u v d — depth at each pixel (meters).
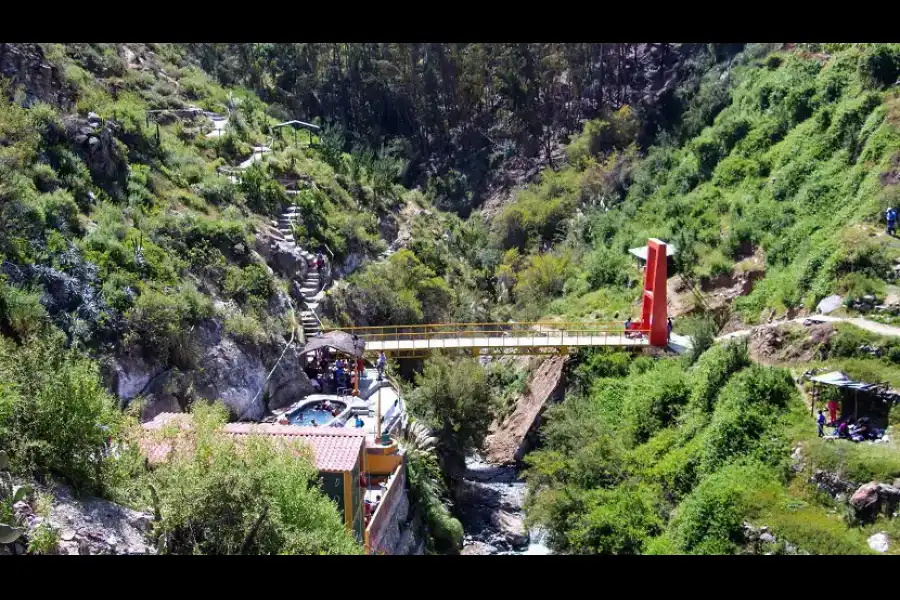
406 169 91.31
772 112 66.31
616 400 46.03
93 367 23.62
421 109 97.50
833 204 53.50
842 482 33.47
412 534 34.66
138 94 57.62
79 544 19.52
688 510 35.59
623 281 64.06
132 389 34.12
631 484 38.50
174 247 41.75
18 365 22.28
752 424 37.66
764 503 33.97
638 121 86.44
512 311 65.38
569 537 35.78
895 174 50.41
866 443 35.16
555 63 92.94
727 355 42.03
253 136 63.47
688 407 42.16
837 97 61.28
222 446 23.25
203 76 71.56
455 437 43.62
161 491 21.70
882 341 39.00
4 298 30.00
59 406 21.55
